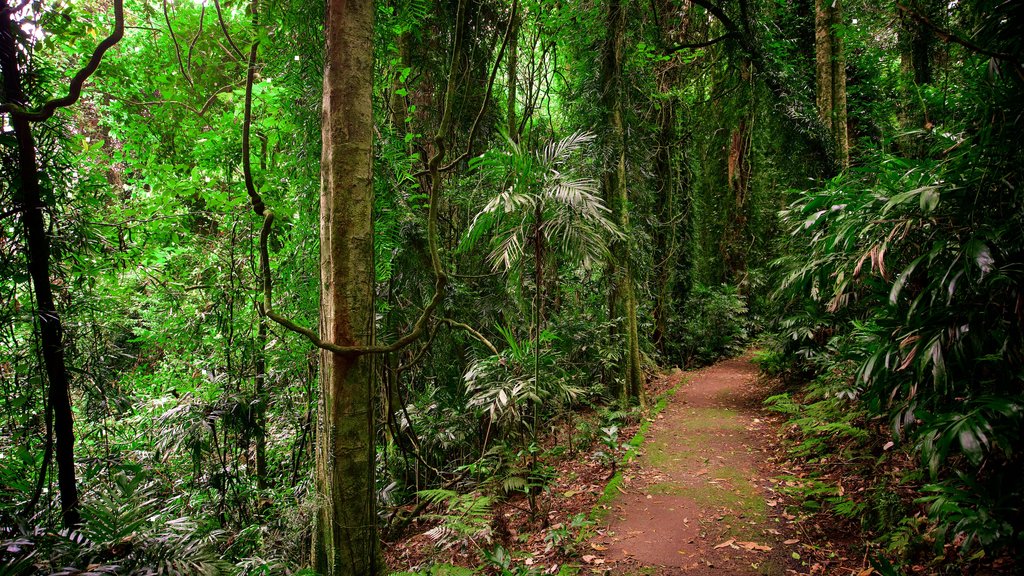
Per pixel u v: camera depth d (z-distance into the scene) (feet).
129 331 13.05
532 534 11.39
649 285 29.50
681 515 11.43
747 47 21.16
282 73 10.68
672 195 32.04
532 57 22.68
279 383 14.85
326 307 7.91
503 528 11.59
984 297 6.42
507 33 13.09
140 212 14.20
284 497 13.03
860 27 24.30
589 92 21.18
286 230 13.99
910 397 7.15
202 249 14.96
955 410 6.53
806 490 11.53
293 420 14.97
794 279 10.13
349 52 7.59
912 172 7.68
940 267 6.69
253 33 9.96
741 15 20.95
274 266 14.29
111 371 10.62
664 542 10.30
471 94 18.60
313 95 10.11
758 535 10.18
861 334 10.21
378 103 12.49
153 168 15.14
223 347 14.57
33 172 7.95
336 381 7.69
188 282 15.38
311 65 10.07
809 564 8.93
